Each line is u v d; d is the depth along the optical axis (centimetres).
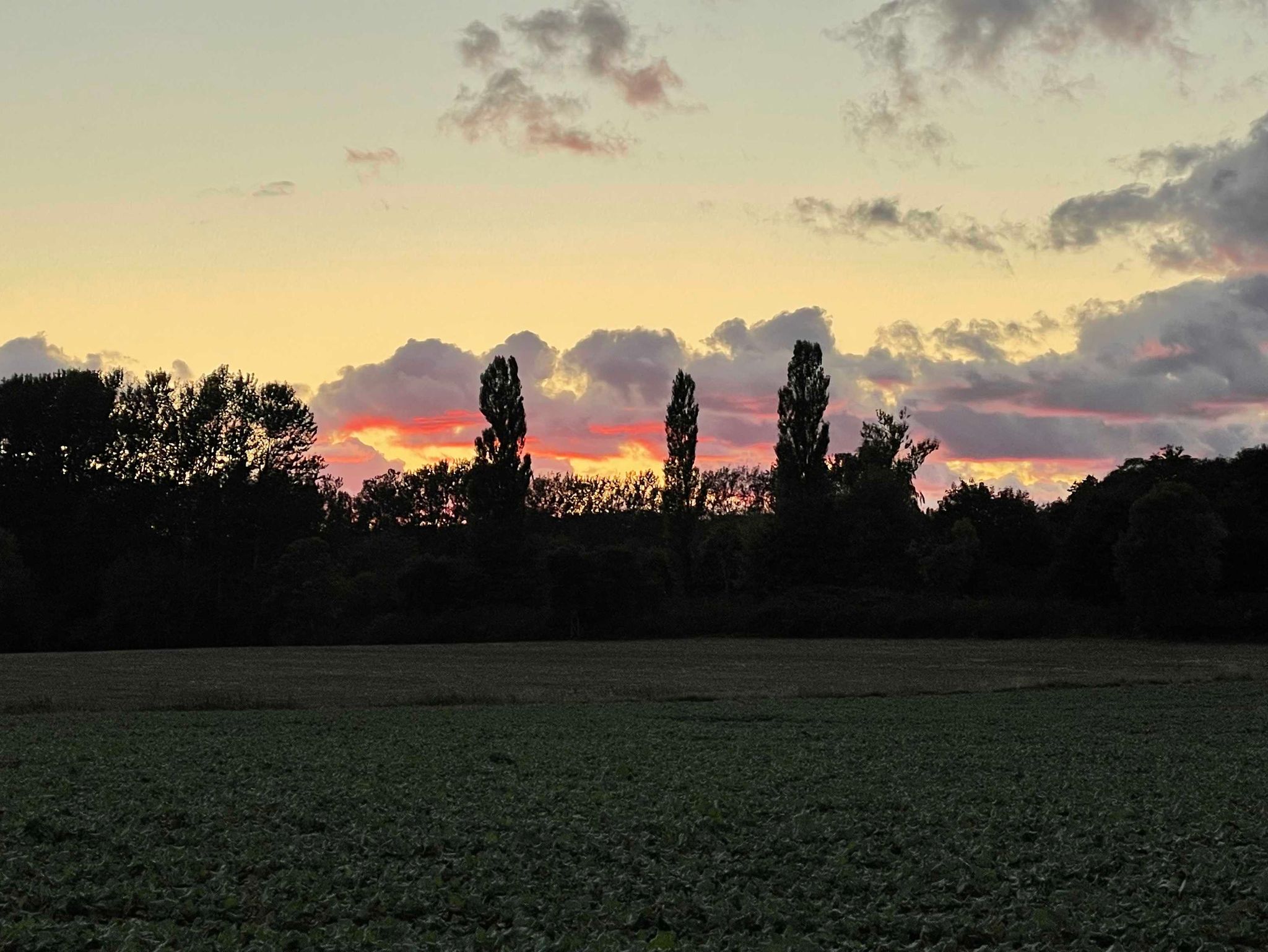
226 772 2908
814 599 11388
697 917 1491
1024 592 11850
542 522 17062
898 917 1473
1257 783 2753
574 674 7319
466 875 1708
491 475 12244
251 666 8206
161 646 11869
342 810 2308
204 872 1731
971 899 1571
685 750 3488
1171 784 2725
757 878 1717
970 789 2634
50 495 12850
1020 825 2133
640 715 4709
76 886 1647
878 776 2888
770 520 12700
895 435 14162
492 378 12325
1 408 12794
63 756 3238
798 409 12662
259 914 1535
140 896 1588
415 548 14762
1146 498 9912
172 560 12581
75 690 6050
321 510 14312
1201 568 9756
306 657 9325
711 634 11150
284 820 2202
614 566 11331
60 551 12731
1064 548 11194
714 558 13525
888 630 10656
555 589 11288
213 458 13475
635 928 1464
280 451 13788
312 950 1343
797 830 2045
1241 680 6331
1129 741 3797
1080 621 10150
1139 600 9856
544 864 1777
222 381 13588
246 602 12344
